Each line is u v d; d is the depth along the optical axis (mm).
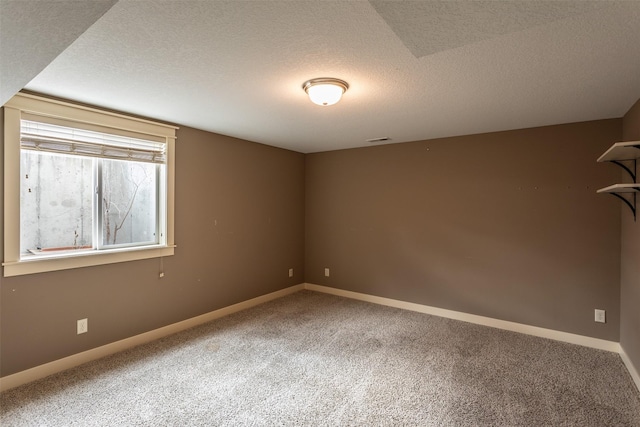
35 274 2467
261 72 2059
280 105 2725
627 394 2311
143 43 1688
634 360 2543
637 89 2318
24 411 2074
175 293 3424
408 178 4242
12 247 2340
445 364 2746
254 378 2506
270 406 2160
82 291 2725
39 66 1268
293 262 5020
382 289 4465
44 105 2465
